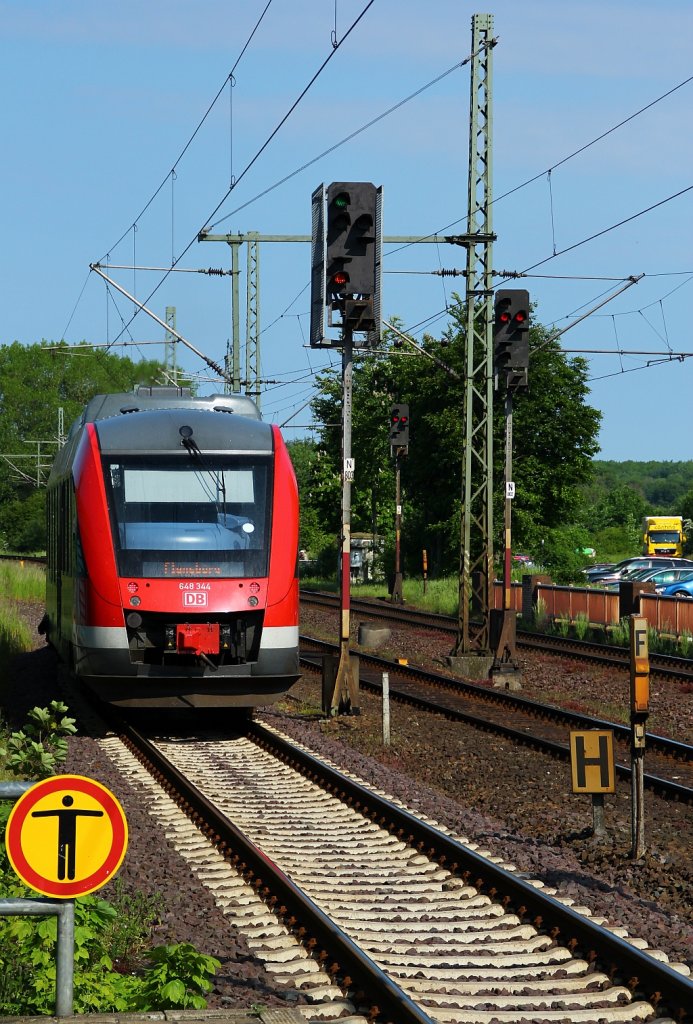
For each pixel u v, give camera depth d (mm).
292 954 15258
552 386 113375
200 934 15820
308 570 133250
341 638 36125
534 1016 13312
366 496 126938
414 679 45531
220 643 29812
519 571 96000
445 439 111125
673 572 84000
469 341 48125
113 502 30250
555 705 40188
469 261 47250
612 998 13977
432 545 119438
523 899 17250
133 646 29812
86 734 32312
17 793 10180
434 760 29578
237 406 35438
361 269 34531
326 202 34625
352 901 17750
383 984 13328
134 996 12250
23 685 40500
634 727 20500
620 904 17516
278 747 29531
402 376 119250
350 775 26828
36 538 195500
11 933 12516
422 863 19953
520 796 25609
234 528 30531
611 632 60844
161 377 40312
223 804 23844
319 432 133750
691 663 49969
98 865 10328
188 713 35656
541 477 113062
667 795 25734
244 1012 11508
